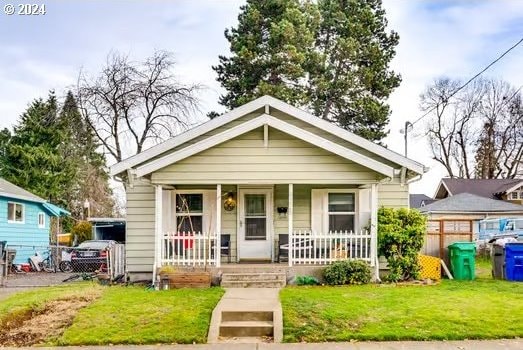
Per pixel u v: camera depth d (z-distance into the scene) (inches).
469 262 587.5
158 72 1187.3
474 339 336.8
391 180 594.9
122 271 642.8
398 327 354.3
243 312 386.9
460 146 2009.1
